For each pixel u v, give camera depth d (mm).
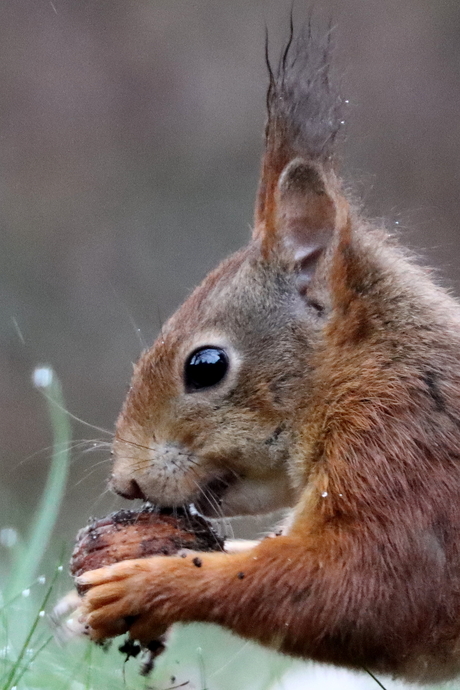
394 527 2242
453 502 2244
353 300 2262
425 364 2256
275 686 2316
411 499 2242
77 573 2252
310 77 2275
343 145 2273
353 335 2260
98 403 3615
